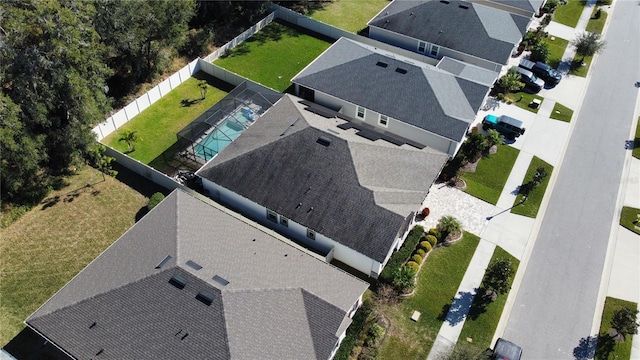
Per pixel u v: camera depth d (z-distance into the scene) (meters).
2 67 36.91
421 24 57.41
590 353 33.44
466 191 43.97
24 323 33.25
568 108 53.31
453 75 48.25
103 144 44.94
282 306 30.38
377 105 46.25
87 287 31.70
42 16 36.72
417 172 40.12
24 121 38.00
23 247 37.91
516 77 54.66
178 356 27.89
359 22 66.00
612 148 48.81
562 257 39.16
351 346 32.12
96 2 44.28
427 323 34.56
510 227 41.22
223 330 28.30
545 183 45.03
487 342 33.75
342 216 36.59
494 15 57.53
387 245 35.00
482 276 37.56
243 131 43.56
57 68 38.16
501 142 47.59
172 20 49.88
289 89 54.31
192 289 29.80
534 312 35.50
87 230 39.28
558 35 64.38
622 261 39.12
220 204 41.44
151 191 42.59
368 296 35.97
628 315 32.66
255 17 64.06
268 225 40.09
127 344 28.73
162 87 52.00
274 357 28.25
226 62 57.78
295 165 39.12
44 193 41.62
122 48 48.34
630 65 60.00
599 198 43.94
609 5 70.81
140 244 33.78
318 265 34.31
